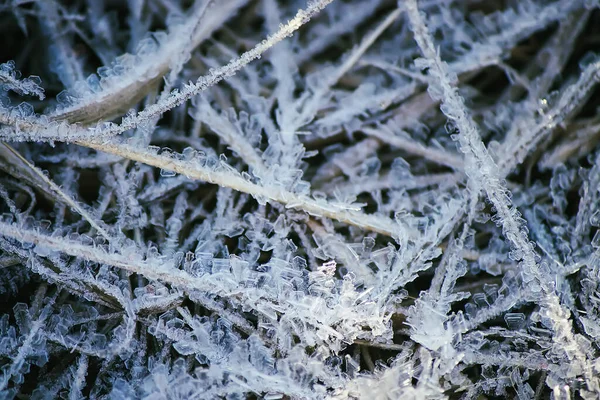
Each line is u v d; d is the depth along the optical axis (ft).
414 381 1.14
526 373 1.14
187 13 1.18
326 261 1.17
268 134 1.19
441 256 1.18
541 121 1.19
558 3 1.19
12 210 1.15
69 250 1.12
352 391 1.12
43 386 1.13
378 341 1.15
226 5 1.19
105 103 1.16
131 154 1.15
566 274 1.16
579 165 1.19
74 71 1.17
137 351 1.14
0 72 1.14
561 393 1.13
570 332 1.12
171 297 1.14
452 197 1.19
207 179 1.16
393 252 1.16
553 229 1.17
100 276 1.14
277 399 1.13
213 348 1.13
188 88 1.13
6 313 1.14
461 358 1.12
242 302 1.14
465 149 1.16
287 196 1.17
